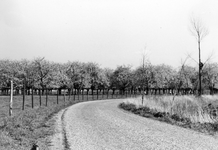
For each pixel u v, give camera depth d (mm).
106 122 14977
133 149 7996
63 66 82312
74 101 41812
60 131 11523
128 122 15016
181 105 19484
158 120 16094
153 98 30219
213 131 11469
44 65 43312
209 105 18812
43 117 16250
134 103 27438
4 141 8148
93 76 86062
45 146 8328
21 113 17469
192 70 58938
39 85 42500
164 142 9055
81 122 14930
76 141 9289
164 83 75438
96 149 8000
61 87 74938
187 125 13398
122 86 88250
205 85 53344
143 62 31844
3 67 61375
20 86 55781
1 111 19891
